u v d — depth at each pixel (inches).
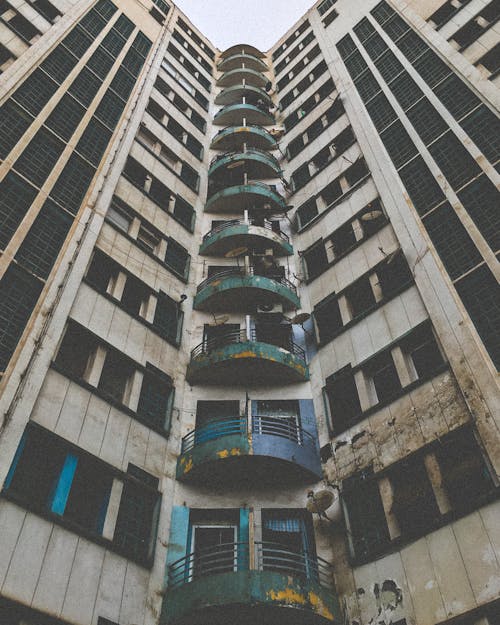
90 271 756.6
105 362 685.9
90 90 1037.2
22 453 526.9
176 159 1160.8
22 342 594.2
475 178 773.9
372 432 645.9
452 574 485.1
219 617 518.9
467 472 531.2
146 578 548.4
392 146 968.9
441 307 666.2
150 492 618.8
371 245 851.4
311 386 762.8
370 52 1263.5
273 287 860.0
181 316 842.8
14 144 794.8
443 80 988.6
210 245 967.0
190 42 1676.9
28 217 716.7
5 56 944.9
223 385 768.3
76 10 1187.9
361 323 762.8
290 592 513.3
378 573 538.9
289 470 652.1
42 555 481.4
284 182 1162.0
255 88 1485.0
